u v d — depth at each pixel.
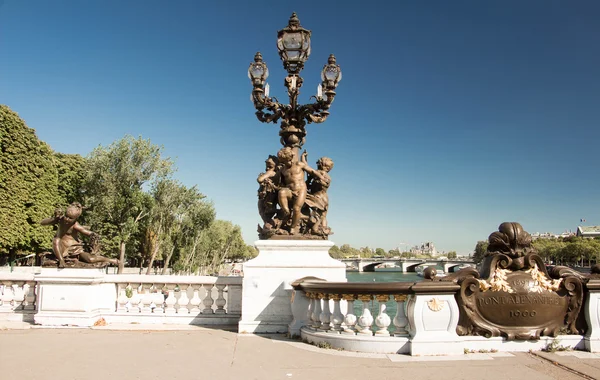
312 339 7.97
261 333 9.18
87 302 9.90
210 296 10.63
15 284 10.58
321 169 10.17
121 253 50.69
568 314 7.53
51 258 10.14
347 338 7.44
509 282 7.43
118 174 49.53
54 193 44.38
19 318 10.34
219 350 7.47
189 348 7.63
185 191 57.28
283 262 9.50
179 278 10.55
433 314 7.13
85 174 50.03
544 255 110.12
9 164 38.53
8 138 38.47
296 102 10.15
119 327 9.79
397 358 6.83
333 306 8.34
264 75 9.95
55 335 8.78
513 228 7.65
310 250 9.62
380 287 7.33
